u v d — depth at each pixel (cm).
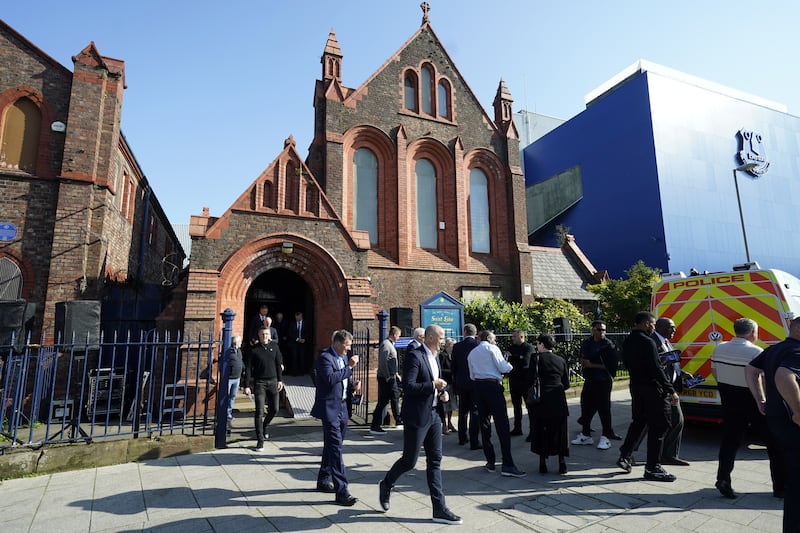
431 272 1622
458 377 731
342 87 1622
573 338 1324
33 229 1082
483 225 1805
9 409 860
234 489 529
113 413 942
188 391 973
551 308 1625
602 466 610
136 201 1648
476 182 1830
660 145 2581
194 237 1055
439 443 458
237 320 1081
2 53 1127
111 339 1170
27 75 1137
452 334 1415
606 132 2859
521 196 1833
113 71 1216
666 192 2528
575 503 476
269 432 810
